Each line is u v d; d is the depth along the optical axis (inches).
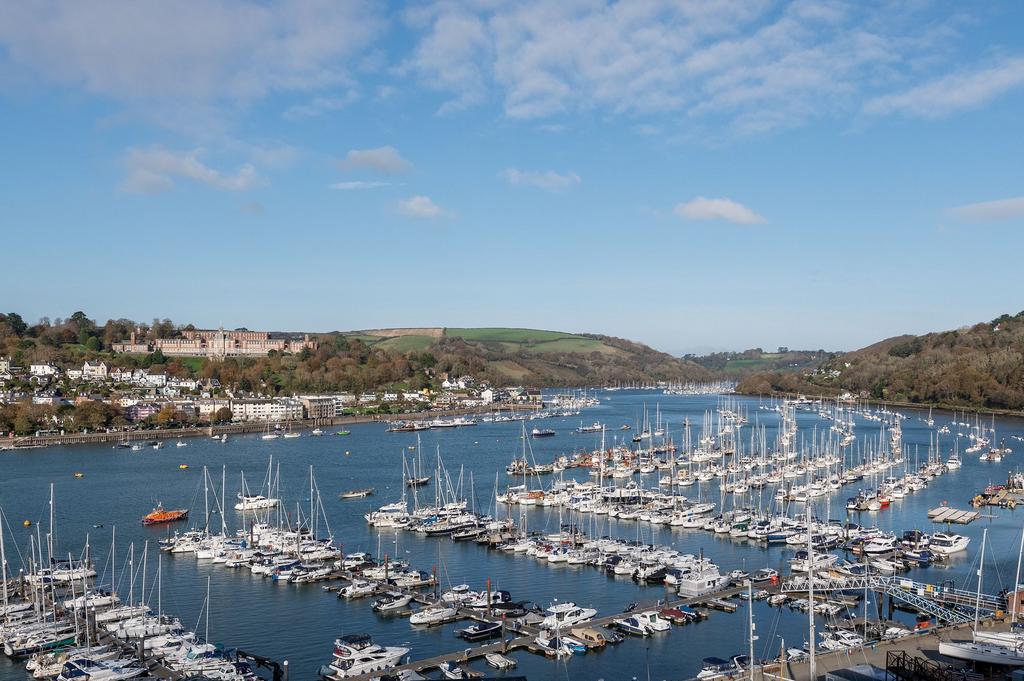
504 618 4608.8
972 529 7332.7
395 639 4630.9
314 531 7495.1
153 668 4141.2
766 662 3907.5
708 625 4773.6
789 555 6397.6
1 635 4527.6
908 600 4815.5
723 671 3882.9
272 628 4864.7
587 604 5226.4
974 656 3442.4
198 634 4771.2
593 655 4343.0
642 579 5698.8
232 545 6707.7
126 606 5093.5
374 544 6948.8
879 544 6461.6
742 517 7480.3
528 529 7490.2
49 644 4419.3
